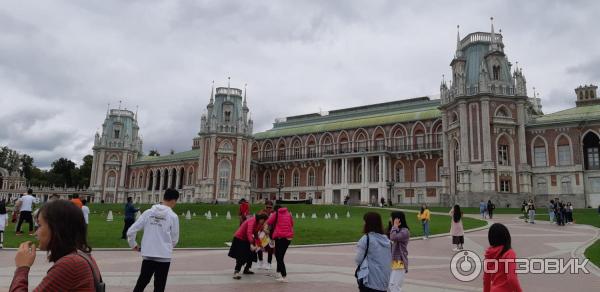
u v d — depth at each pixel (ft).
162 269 26.53
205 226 92.38
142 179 314.55
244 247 38.27
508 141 178.29
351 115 277.64
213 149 246.27
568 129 177.78
